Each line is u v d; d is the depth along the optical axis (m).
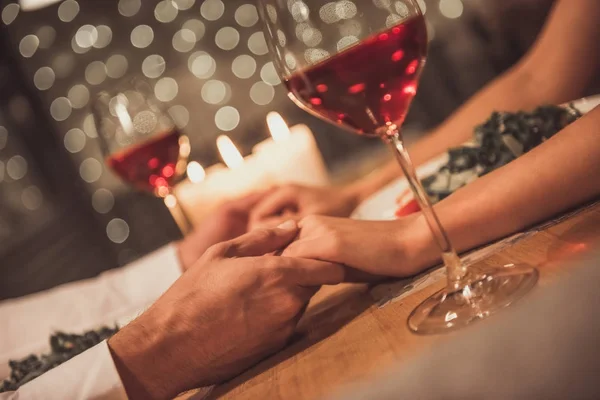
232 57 2.79
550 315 0.36
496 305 0.42
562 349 0.35
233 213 0.89
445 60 2.45
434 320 0.44
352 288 0.64
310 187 0.88
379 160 1.69
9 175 2.52
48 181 2.66
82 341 0.67
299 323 0.60
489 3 2.18
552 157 0.54
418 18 0.49
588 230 0.47
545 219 0.54
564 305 0.36
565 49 0.82
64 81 2.73
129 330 0.56
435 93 2.51
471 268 0.51
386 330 0.48
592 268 0.37
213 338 0.54
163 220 2.72
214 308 0.55
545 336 0.35
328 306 0.61
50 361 0.65
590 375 0.34
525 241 0.52
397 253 0.57
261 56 2.78
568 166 0.53
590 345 0.34
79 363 0.56
